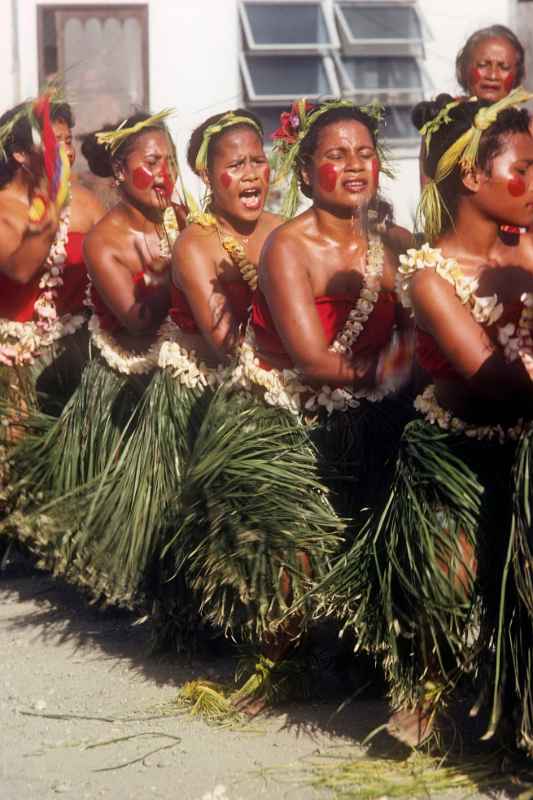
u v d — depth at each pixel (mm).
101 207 6770
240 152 5613
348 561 4621
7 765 4617
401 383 5145
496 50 6785
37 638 6207
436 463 4414
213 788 4359
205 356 5652
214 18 13469
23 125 6465
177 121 13422
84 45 13367
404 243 5145
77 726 5008
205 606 5309
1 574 7316
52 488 6180
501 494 4414
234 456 5012
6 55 13336
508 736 4387
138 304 6055
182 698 5246
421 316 4395
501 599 4160
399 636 4449
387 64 13812
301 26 13727
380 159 5586
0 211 6426
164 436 5625
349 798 4230
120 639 6152
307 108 5348
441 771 4371
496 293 4391
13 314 6629
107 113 13086
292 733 4840
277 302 4992
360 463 5082
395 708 4641
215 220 5691
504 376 4348
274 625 4801
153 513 5594
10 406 6410
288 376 5094
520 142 4363
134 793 4336
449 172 4398
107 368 6219
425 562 4320
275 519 4812
